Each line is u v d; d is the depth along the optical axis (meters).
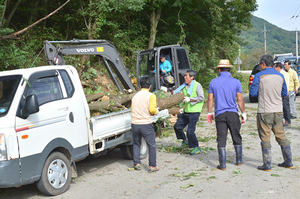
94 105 5.87
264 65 5.37
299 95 17.16
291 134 7.92
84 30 14.45
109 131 5.46
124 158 6.51
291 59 19.44
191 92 6.52
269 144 5.14
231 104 5.35
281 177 4.76
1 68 9.20
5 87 4.29
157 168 5.50
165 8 17.92
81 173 5.59
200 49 21.03
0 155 3.82
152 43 17.02
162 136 8.45
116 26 14.39
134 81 11.61
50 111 4.46
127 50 16.62
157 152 6.89
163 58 9.86
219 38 24.50
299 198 3.92
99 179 5.17
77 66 11.87
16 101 4.11
